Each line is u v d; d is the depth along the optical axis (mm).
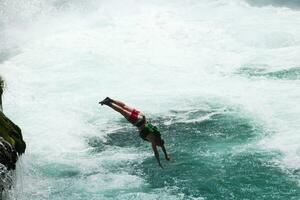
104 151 62250
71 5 106125
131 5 106875
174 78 79375
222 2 110688
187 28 96875
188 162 59562
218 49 89062
